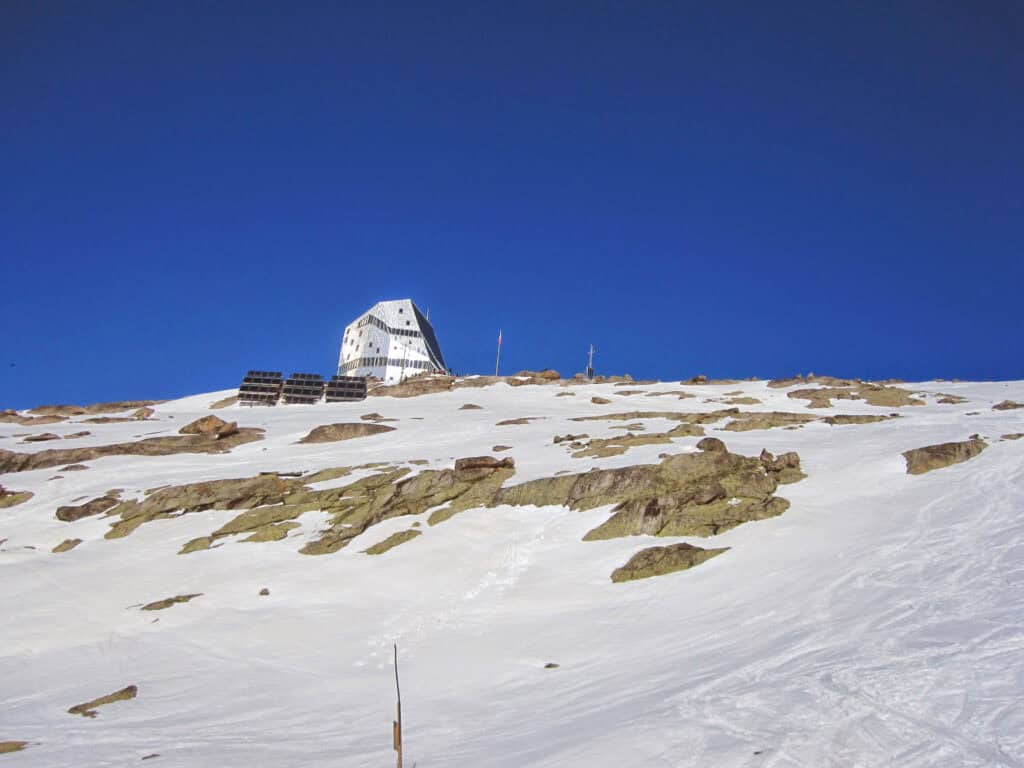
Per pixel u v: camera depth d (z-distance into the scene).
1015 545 27.14
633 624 26.94
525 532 37.75
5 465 60.38
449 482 44.19
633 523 35.91
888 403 70.62
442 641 28.16
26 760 20.34
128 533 44.31
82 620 33.59
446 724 20.56
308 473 51.59
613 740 16.11
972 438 41.88
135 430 74.44
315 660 27.94
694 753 14.96
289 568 37.22
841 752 14.41
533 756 16.27
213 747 20.52
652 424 61.19
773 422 57.06
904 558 27.92
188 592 35.59
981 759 13.69
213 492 47.34
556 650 25.73
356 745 19.62
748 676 19.52
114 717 23.91
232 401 102.06
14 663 29.98
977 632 20.06
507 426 66.56
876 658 19.25
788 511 35.50
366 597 33.28
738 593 27.98
